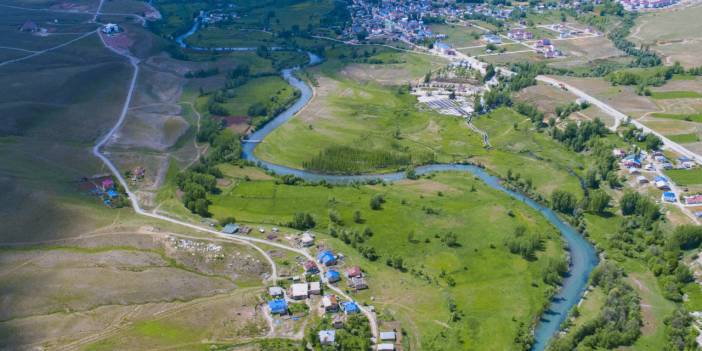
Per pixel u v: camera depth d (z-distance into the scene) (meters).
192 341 198.38
